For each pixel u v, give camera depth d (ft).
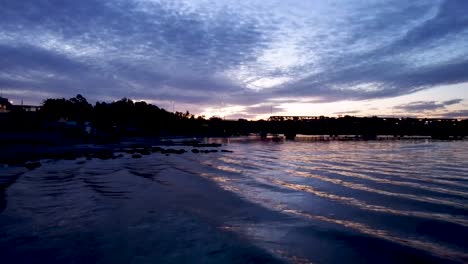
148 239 30.07
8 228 32.89
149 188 56.75
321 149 193.67
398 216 39.14
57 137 193.77
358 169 87.45
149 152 150.00
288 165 100.17
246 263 25.20
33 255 26.17
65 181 63.77
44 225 33.99
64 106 320.09
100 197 48.24
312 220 37.45
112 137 270.46
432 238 31.45
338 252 27.86
